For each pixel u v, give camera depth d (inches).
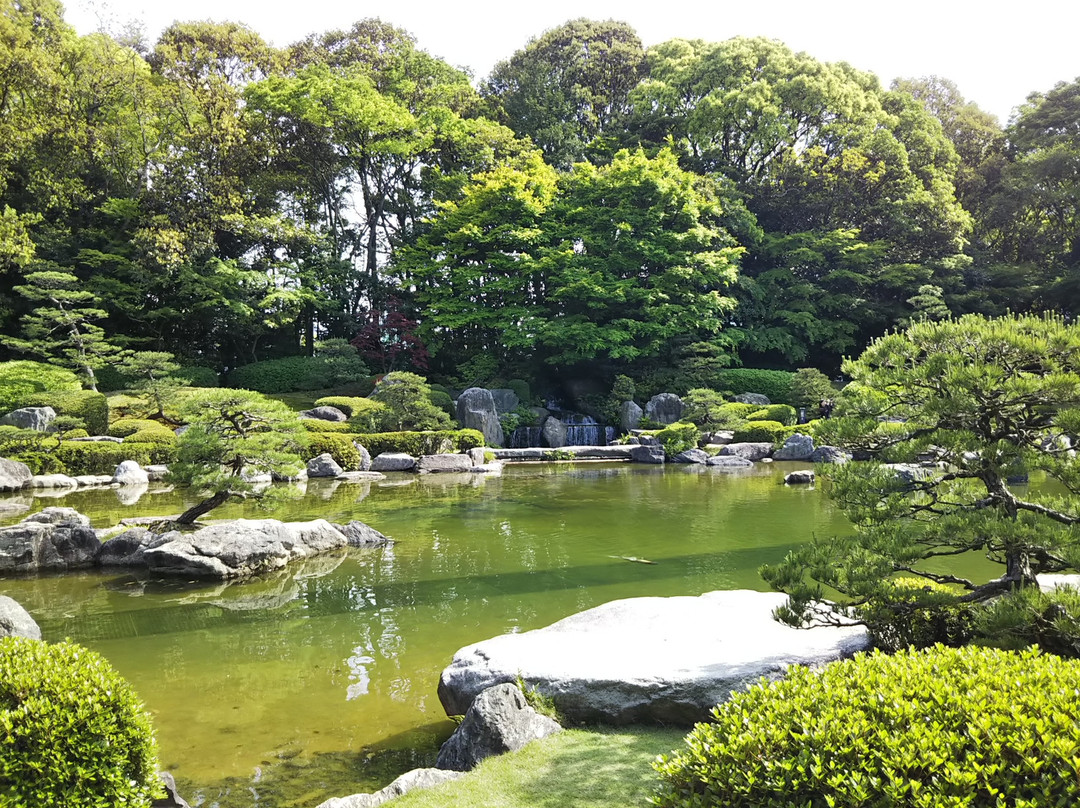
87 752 126.0
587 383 1300.4
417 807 142.3
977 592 189.6
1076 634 158.6
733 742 108.1
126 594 341.4
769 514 542.3
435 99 1396.4
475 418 1055.0
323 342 1224.2
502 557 407.8
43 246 1083.9
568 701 186.4
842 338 1359.5
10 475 634.2
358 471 817.5
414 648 268.8
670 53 1547.7
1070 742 94.3
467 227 1266.0
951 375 185.9
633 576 365.1
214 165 1229.1
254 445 417.7
